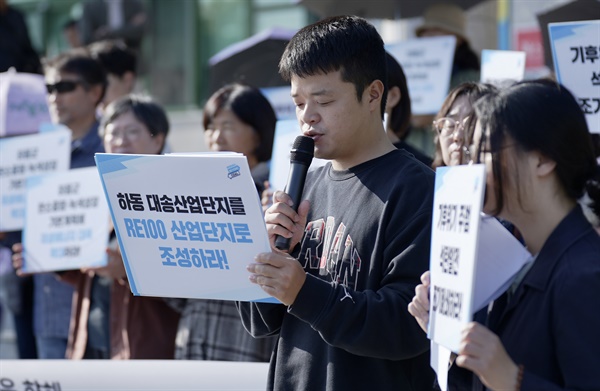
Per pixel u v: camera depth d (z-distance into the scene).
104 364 4.37
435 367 2.79
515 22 8.02
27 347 6.66
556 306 2.56
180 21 13.13
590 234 2.66
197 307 4.83
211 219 3.10
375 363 3.17
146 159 3.13
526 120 2.62
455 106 4.13
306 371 3.24
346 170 3.35
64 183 5.30
